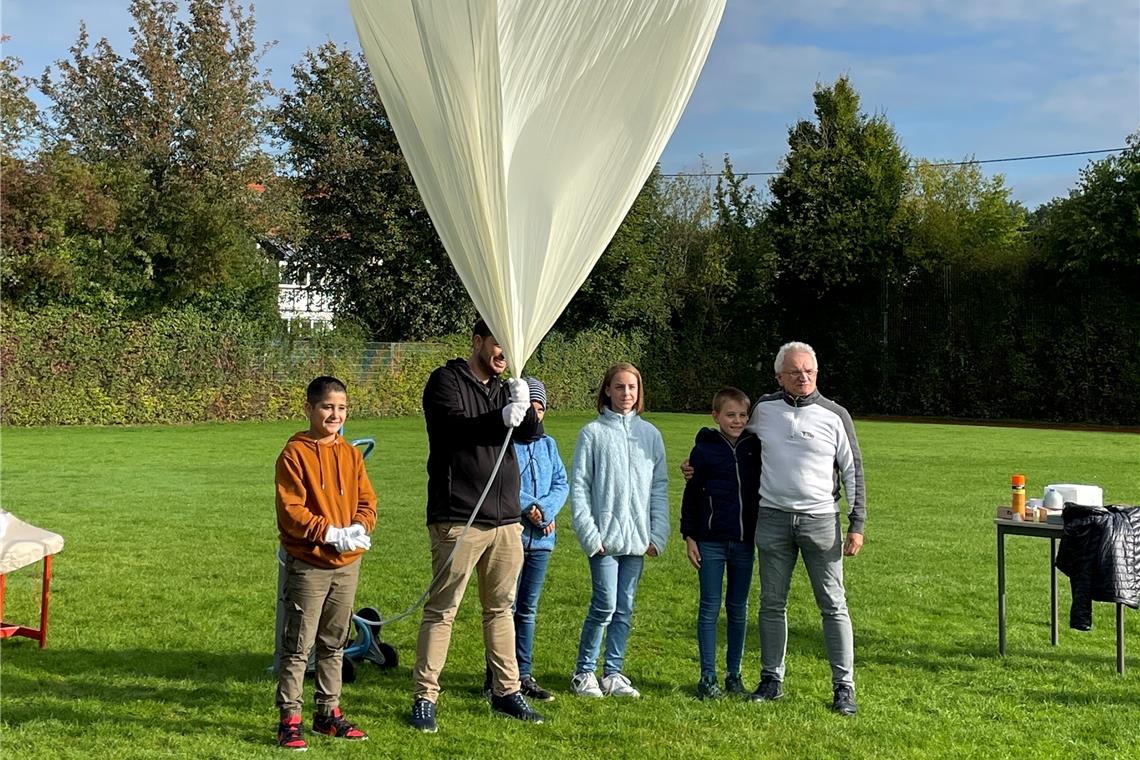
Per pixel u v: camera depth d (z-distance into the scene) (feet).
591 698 15.43
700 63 13.33
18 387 64.03
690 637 19.30
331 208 91.56
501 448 14.17
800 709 14.97
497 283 13.20
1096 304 84.84
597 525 15.56
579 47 12.53
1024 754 13.34
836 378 97.19
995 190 135.33
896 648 18.62
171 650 17.56
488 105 12.34
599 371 92.07
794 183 96.78
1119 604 16.78
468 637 18.89
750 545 15.67
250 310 77.77
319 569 13.32
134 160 87.61
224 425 69.51
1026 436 68.54
